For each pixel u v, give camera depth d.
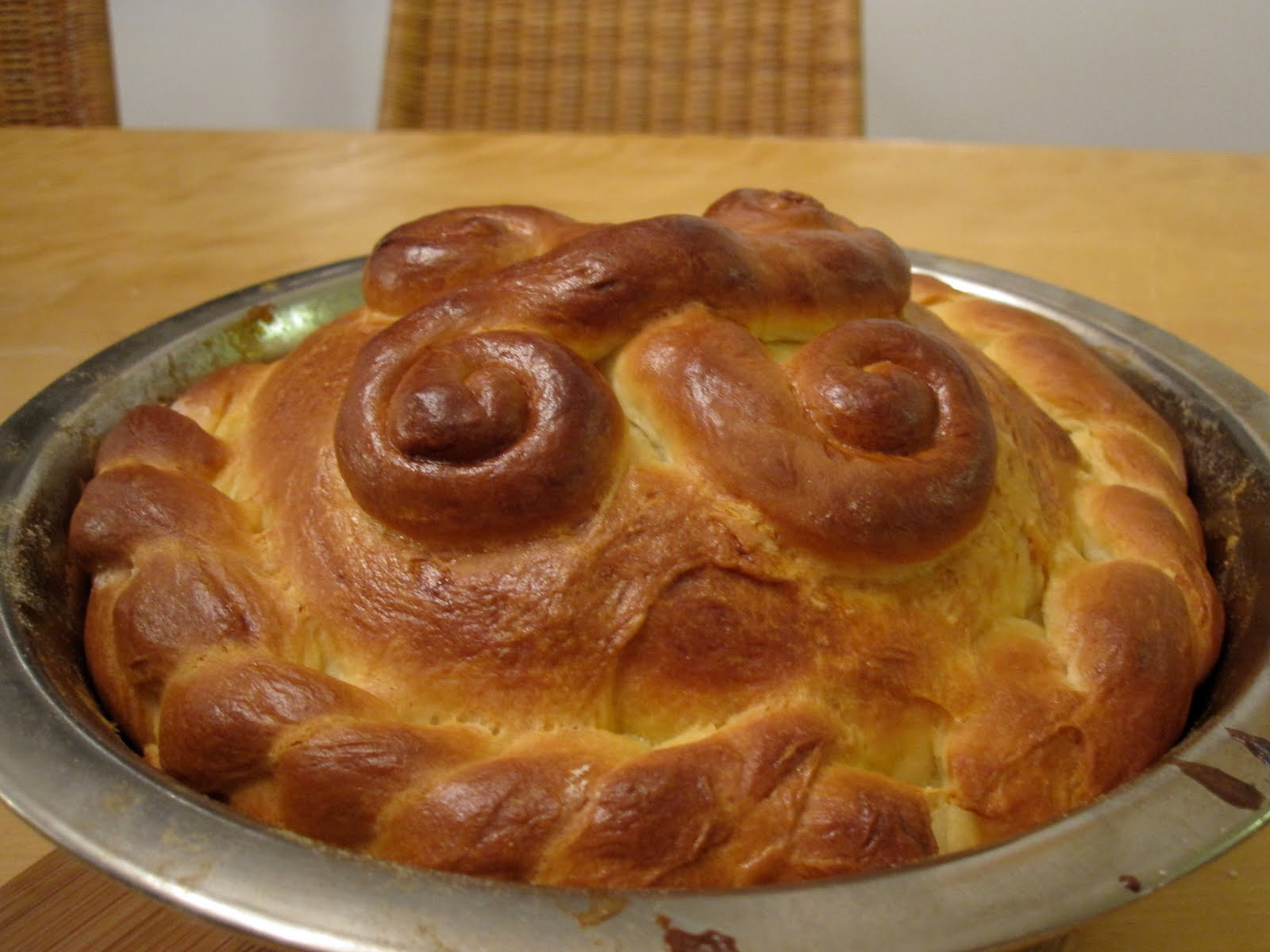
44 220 0.70
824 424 0.32
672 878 0.29
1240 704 0.31
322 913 0.25
